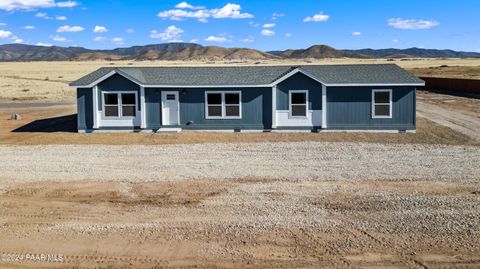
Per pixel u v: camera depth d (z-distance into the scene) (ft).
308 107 91.35
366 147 76.38
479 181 54.24
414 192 49.80
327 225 40.14
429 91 210.38
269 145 79.15
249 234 38.29
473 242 36.22
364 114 90.79
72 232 39.40
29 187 53.72
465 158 66.85
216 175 58.39
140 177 57.72
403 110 90.12
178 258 33.99
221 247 35.78
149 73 98.02
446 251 34.68
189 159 68.44
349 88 90.33
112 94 92.99
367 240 36.86
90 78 95.20
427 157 67.87
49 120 113.50
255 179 56.34
